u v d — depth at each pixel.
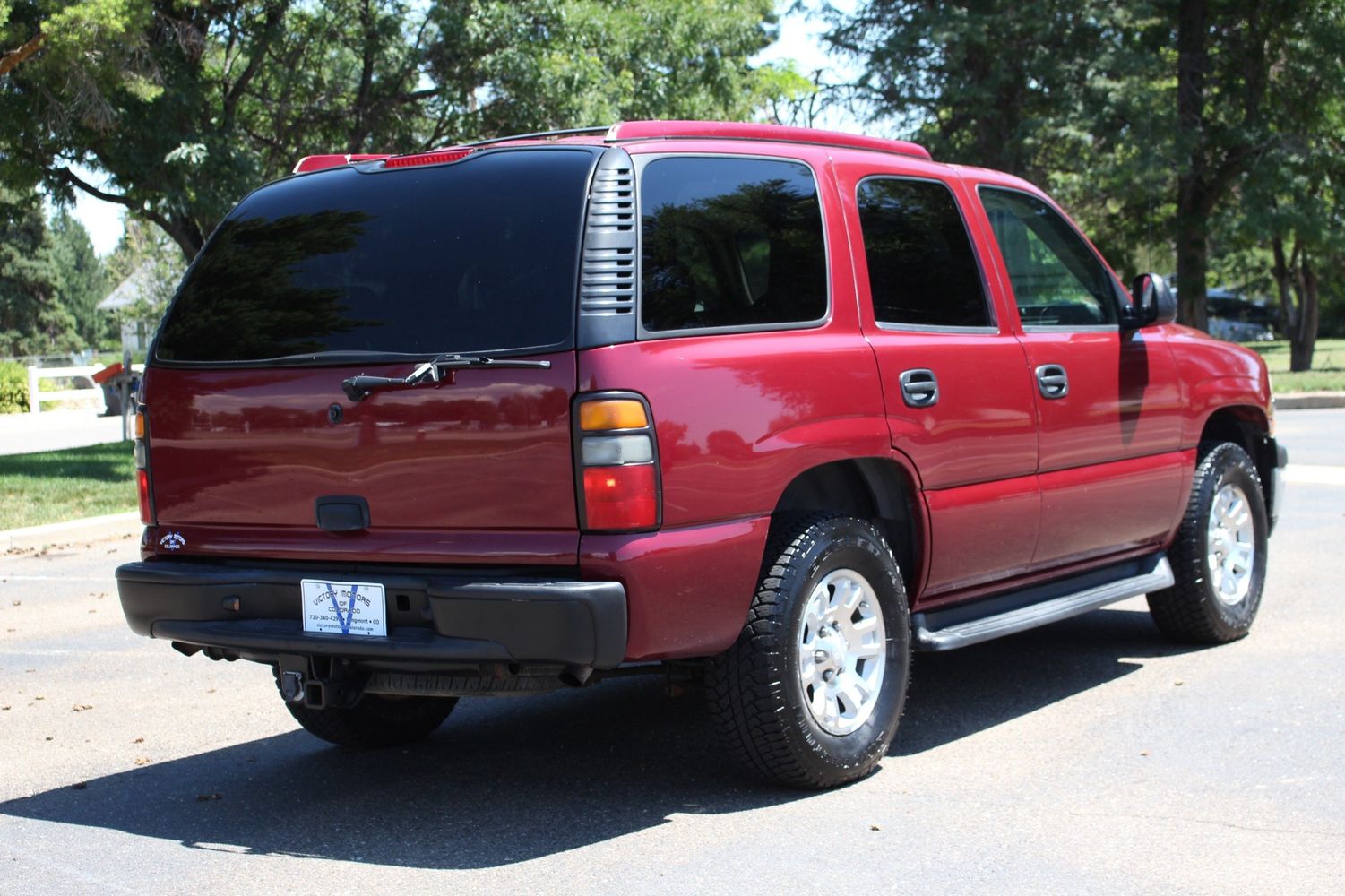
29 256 62.94
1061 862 3.92
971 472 5.12
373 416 4.23
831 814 4.38
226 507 4.57
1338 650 6.48
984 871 3.86
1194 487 6.47
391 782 4.91
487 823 4.41
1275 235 28.27
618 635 3.95
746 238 4.53
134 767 5.19
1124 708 5.61
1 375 32.97
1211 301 56.94
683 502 4.09
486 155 4.43
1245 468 6.70
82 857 4.19
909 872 3.87
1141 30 29.33
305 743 5.48
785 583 4.36
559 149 4.32
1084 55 28.64
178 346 4.72
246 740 5.54
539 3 18.64
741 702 4.36
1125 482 5.93
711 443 4.16
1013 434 5.31
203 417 4.59
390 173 4.56
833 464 4.80
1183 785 4.60
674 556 4.04
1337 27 27.22
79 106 14.71
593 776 4.90
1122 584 6.02
